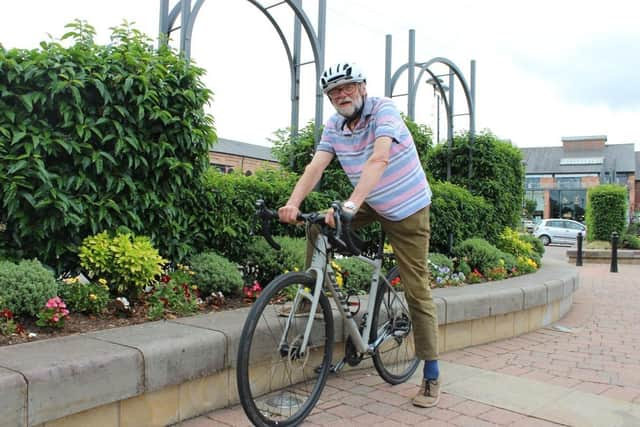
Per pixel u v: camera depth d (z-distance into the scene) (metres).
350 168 3.07
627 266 14.19
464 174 9.34
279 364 2.91
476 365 4.03
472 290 4.96
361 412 2.96
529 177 50.09
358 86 2.88
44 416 2.11
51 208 3.33
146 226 3.90
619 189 17.42
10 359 2.26
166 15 5.14
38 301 2.90
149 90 3.71
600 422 2.91
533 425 2.85
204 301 3.85
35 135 3.30
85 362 2.25
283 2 5.95
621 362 4.25
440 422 2.85
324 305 2.93
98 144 3.61
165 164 3.89
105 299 3.26
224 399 2.90
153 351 2.50
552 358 4.34
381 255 3.35
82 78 3.44
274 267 4.42
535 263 7.85
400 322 3.53
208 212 4.33
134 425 2.49
